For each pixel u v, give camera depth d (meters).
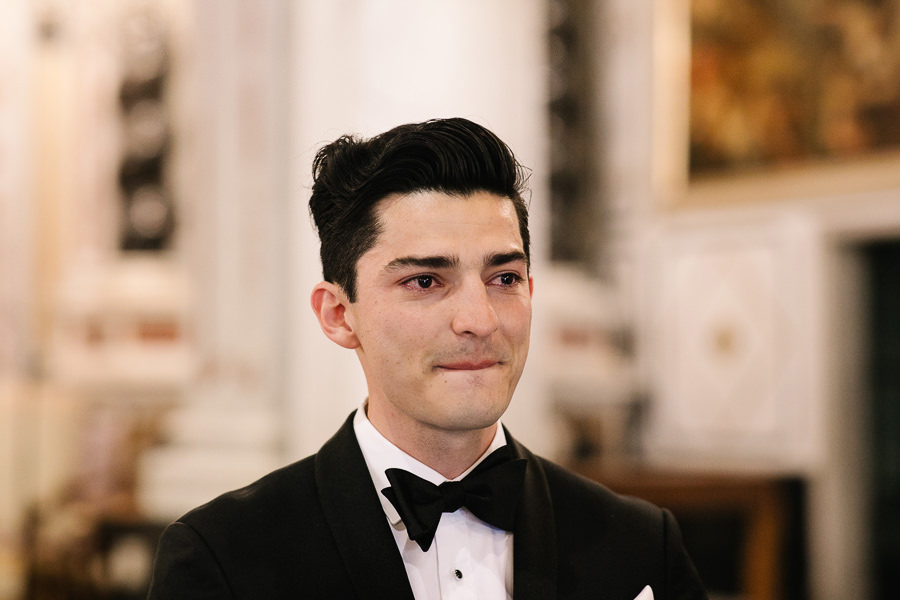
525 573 1.25
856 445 5.64
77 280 5.57
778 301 5.76
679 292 6.23
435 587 1.25
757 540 5.27
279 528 1.24
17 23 5.59
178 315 5.40
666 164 6.35
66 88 5.65
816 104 5.76
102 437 5.30
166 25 5.53
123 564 4.63
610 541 1.33
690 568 1.37
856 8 5.62
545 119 6.41
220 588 1.17
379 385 1.23
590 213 6.61
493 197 1.22
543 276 5.56
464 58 4.30
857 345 5.69
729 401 5.95
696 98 6.26
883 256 5.69
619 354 6.45
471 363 1.17
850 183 5.61
